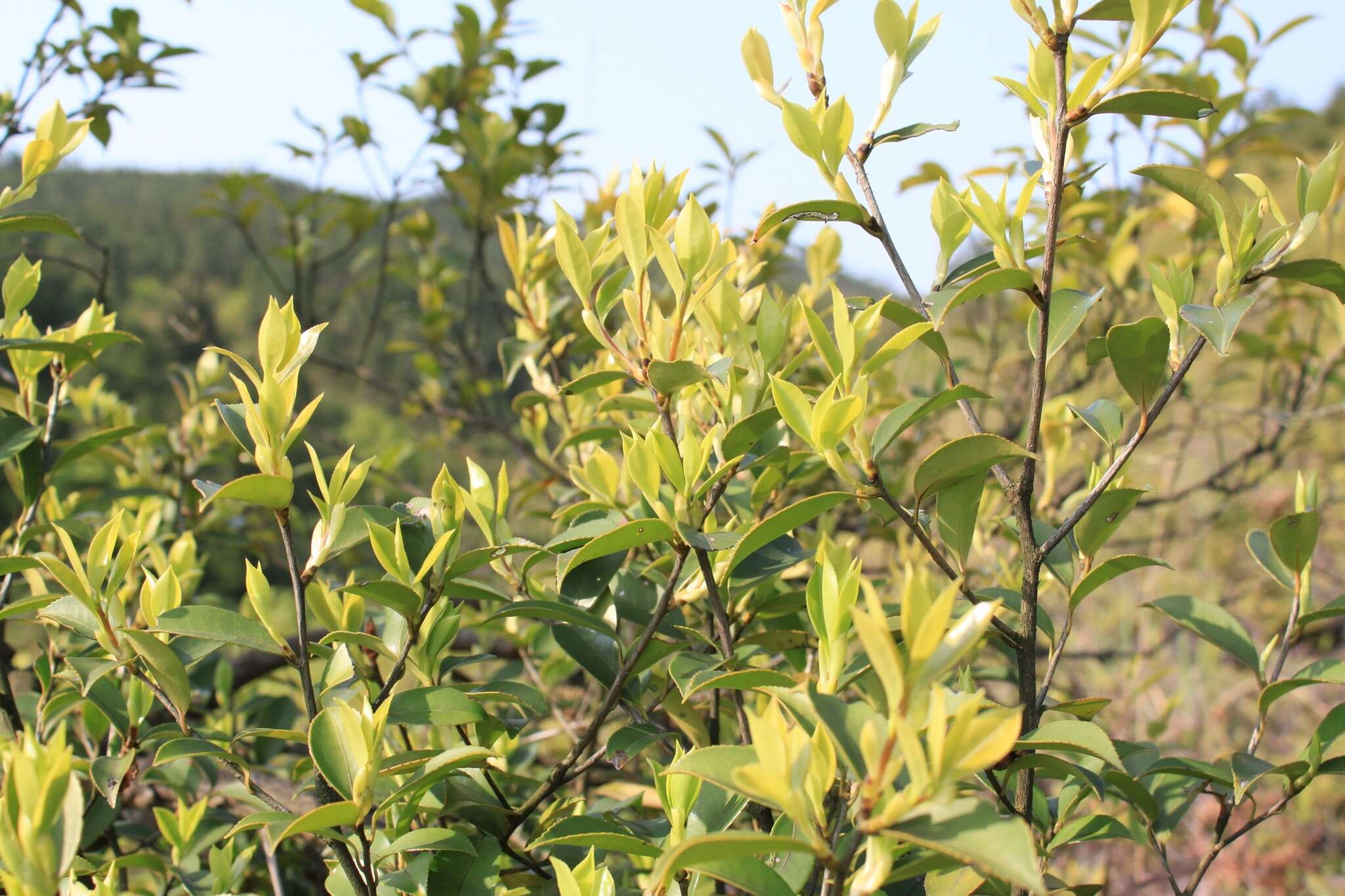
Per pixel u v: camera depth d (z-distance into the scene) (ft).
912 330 2.09
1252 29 4.95
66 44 4.16
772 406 2.37
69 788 1.85
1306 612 2.57
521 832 2.93
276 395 2.07
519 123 5.85
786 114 2.29
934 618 1.57
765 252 4.77
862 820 1.65
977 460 2.17
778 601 2.75
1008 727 1.54
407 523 2.39
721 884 2.24
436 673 2.42
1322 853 6.47
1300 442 6.06
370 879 2.05
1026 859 1.55
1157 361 2.21
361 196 6.76
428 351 6.60
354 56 5.71
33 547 3.70
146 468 4.55
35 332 2.95
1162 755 2.79
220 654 3.63
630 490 2.96
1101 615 8.17
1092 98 2.13
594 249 2.42
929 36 2.35
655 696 2.81
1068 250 4.61
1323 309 5.23
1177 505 7.82
